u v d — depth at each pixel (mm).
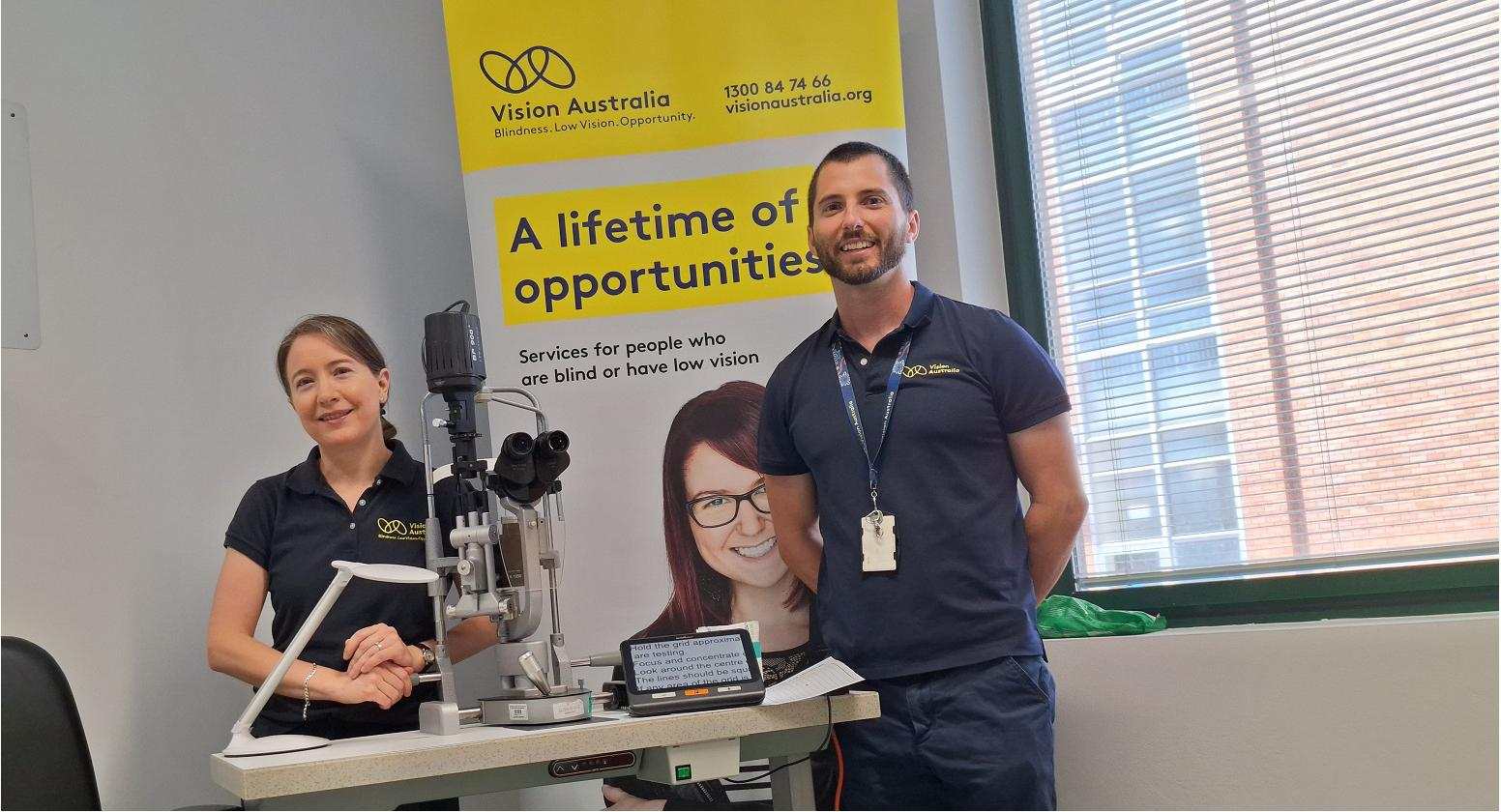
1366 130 2799
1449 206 2670
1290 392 2896
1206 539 3020
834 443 2371
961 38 3395
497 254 2889
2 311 2627
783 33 2902
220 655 2320
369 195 3475
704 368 2861
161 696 2844
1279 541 2898
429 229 3625
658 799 2777
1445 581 2602
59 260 2756
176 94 3055
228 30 3193
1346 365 2807
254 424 3129
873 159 2475
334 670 2207
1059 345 3340
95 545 2752
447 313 1979
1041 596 2453
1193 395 3062
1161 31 3170
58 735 2000
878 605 2268
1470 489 2621
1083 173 3312
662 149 2896
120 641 2777
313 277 3305
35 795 1949
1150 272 3162
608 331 2873
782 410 2531
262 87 3252
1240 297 2990
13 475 2611
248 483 3104
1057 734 2848
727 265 2877
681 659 1863
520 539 1931
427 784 1654
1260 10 2984
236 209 3148
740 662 1874
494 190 2893
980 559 2234
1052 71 3389
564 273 2887
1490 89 2625
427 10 3721
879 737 2266
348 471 2475
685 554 2818
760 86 2898
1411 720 2377
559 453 1889
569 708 1786
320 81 3393
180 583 2918
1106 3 3281
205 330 3043
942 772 2188
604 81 2904
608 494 2846
